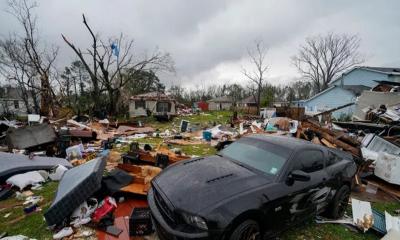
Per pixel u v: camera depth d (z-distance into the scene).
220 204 2.64
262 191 2.97
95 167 4.11
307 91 54.94
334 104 27.52
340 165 4.33
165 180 3.32
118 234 3.41
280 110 23.72
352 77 30.97
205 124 18.72
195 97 69.75
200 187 2.93
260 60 34.69
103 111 24.89
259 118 25.14
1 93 36.56
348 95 25.97
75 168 4.83
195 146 10.23
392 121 11.62
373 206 5.09
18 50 24.41
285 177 3.29
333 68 40.41
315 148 4.09
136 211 3.66
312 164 3.82
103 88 25.08
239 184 3.03
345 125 12.56
